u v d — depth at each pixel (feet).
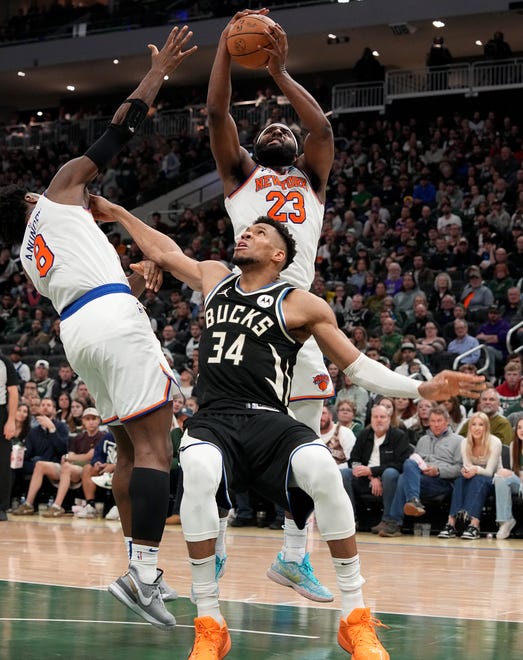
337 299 41.04
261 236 10.36
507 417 27.71
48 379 38.29
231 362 9.94
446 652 10.14
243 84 79.66
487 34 67.67
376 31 67.31
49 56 75.82
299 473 9.30
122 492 12.18
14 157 76.18
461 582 16.39
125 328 11.25
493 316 35.53
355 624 9.32
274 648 10.33
